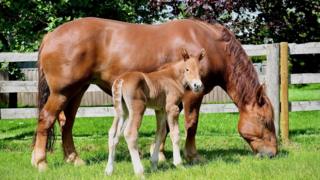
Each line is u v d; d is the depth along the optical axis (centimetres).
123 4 1266
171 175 614
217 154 822
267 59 953
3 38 1270
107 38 739
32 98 1869
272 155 752
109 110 987
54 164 750
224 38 777
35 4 1202
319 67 2058
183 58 670
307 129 1099
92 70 733
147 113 1061
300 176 592
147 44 746
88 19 749
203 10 1497
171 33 758
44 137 716
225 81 787
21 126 1278
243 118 770
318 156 757
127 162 758
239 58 774
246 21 1650
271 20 1645
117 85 625
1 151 904
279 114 955
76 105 777
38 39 1243
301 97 1886
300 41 1733
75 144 935
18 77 1259
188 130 746
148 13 1477
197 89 646
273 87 948
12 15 1221
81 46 718
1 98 1723
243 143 934
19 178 628
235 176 603
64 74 715
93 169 684
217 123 1244
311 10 1717
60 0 1187
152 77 639
